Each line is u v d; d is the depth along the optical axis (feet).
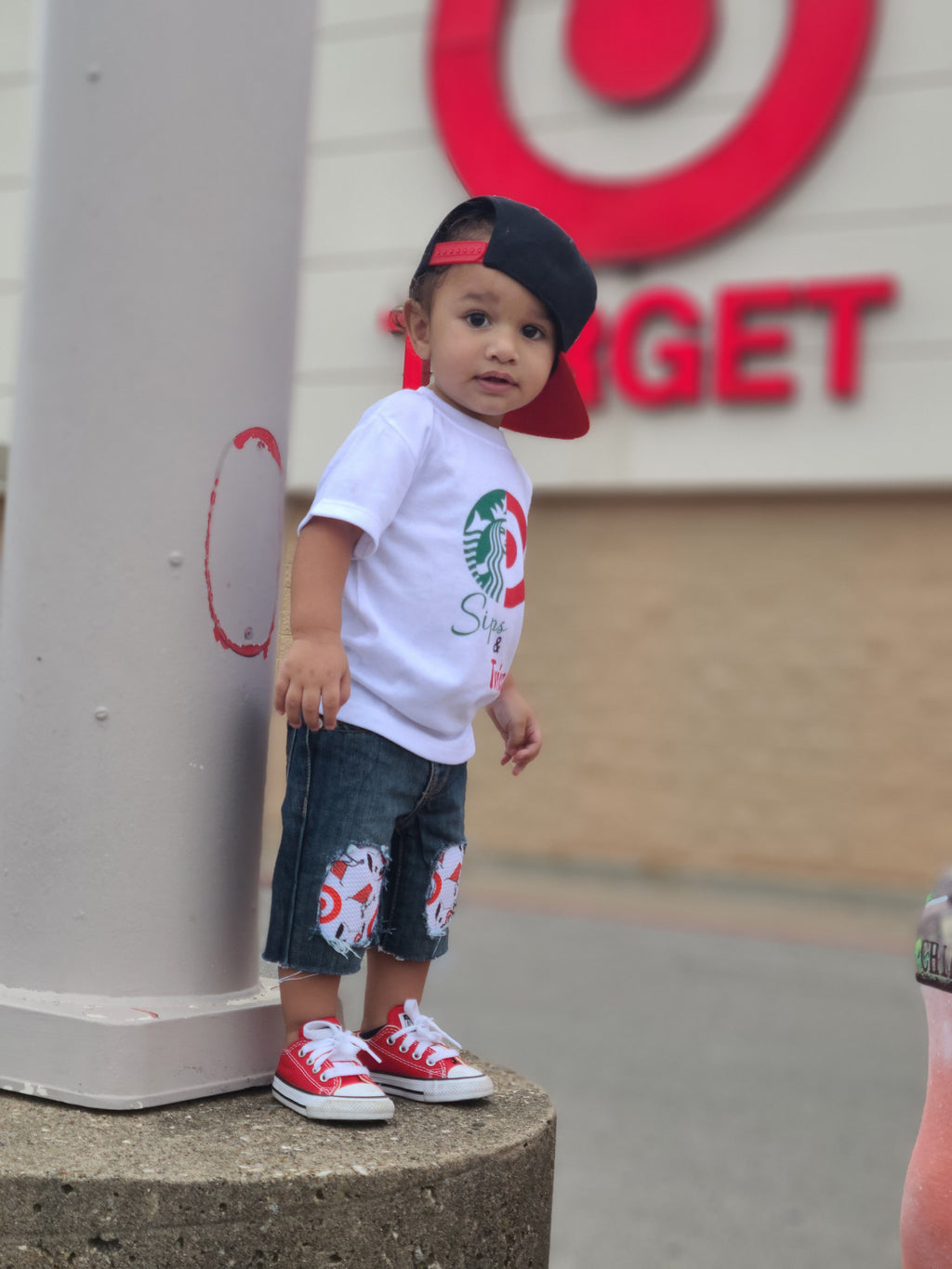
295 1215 4.55
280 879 5.68
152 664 5.67
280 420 6.12
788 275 30.01
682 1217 10.60
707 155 30.25
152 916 5.65
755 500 31.24
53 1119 5.09
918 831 29.76
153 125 5.71
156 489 5.68
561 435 6.73
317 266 32.35
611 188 30.94
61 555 5.70
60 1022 5.32
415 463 5.81
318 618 5.51
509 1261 5.04
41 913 5.65
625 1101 13.58
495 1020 16.87
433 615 5.78
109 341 5.69
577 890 29.63
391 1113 5.32
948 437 28.94
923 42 29.12
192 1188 4.47
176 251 5.72
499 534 6.04
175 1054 5.42
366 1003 6.27
